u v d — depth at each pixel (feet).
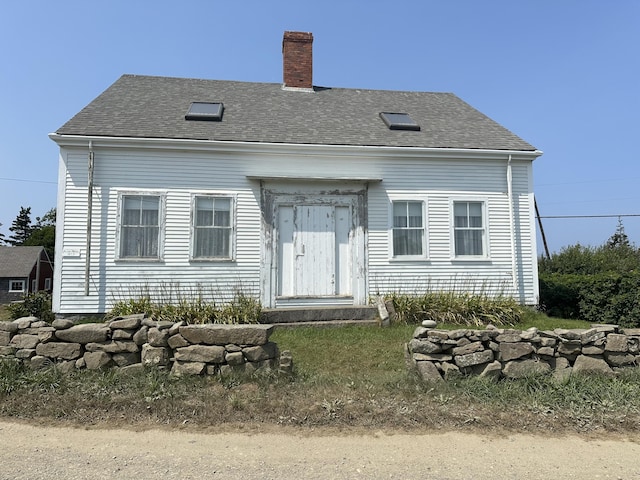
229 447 11.36
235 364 16.10
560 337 16.79
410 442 11.87
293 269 32.58
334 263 32.91
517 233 35.12
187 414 13.12
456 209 34.65
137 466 10.28
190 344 16.29
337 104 41.01
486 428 12.80
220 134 32.37
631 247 69.92
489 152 34.22
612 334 17.01
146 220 31.24
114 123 31.91
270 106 38.63
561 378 16.15
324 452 11.19
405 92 46.62
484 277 34.37
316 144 32.50
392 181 33.96
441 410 13.60
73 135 29.66
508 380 16.08
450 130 37.35
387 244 33.55
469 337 16.52
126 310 28.14
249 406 13.55
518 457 11.14
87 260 29.78
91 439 11.70
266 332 16.39
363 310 30.09
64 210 29.99
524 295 34.73
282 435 12.12
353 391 15.10
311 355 21.29
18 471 9.97
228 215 32.32
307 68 44.47
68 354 16.33
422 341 16.55
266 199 32.55
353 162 33.63
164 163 31.50
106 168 30.71
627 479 10.14
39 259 116.06
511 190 34.91
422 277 33.78
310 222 33.01
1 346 16.37
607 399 14.46
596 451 11.55
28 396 14.06
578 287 36.14
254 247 32.24
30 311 30.50
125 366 16.33
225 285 31.71
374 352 21.72
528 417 13.38
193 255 31.45
